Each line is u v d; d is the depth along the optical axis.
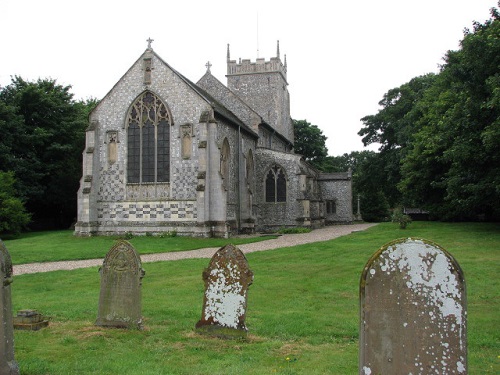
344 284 16.12
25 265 23.02
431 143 36.19
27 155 48.22
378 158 61.38
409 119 49.00
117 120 37.84
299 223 46.31
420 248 6.55
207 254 25.98
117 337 10.22
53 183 50.28
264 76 59.72
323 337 10.19
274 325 11.07
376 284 6.65
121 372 8.03
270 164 47.38
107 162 37.78
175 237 35.06
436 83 42.69
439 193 43.41
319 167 81.50
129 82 37.84
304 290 15.30
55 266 22.45
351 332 10.43
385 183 62.00
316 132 80.44
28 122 50.44
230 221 39.22
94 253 26.83
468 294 14.15
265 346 9.52
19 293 15.73
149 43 37.84
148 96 37.44
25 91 49.06
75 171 51.09
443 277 6.45
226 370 8.05
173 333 10.50
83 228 36.69
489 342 9.61
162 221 36.25
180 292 15.34
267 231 45.59
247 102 59.88
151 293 15.23
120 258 11.12
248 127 47.34
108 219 37.38
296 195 46.66
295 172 46.91
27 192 46.97
